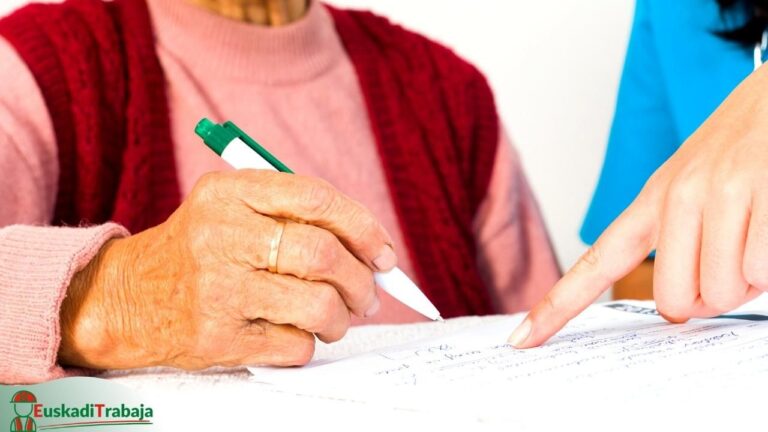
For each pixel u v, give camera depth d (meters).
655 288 0.52
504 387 0.40
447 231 0.97
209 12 0.90
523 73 1.38
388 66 1.02
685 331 0.51
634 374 0.41
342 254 0.48
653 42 1.06
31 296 0.49
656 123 1.07
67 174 0.85
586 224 1.14
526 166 1.40
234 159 0.52
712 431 0.34
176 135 0.89
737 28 0.92
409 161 0.99
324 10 1.03
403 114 1.01
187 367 0.51
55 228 0.54
